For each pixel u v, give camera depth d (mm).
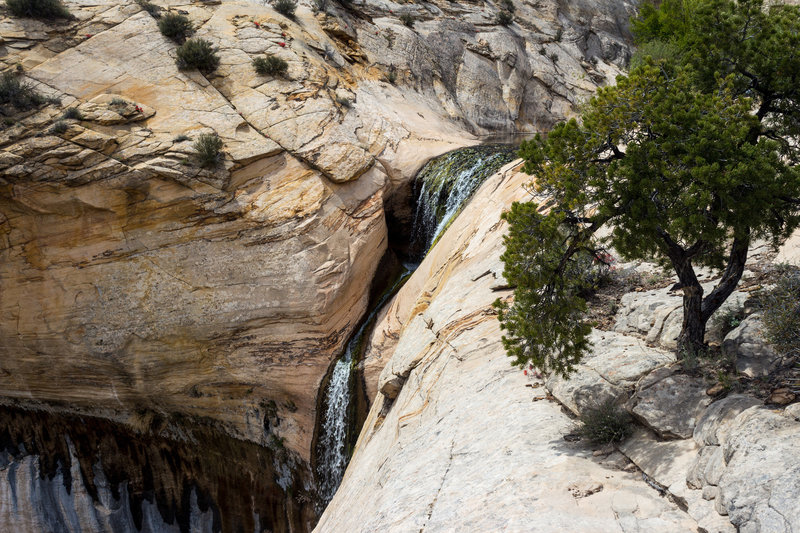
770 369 6910
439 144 25844
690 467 6270
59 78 21844
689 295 7793
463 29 42156
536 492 6578
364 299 21328
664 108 7309
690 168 7113
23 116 19875
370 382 18188
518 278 7898
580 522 5871
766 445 5602
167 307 19672
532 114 42188
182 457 21172
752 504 5152
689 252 7742
